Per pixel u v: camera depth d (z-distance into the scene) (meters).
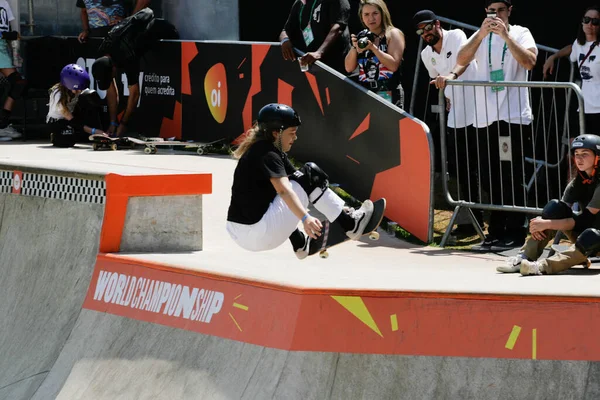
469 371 15.28
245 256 21.14
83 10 36.59
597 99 24.00
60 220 22.88
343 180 26.20
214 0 33.03
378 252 22.09
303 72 27.52
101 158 31.14
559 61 27.14
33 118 38.69
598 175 18.38
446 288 15.73
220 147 31.97
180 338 17.70
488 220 25.11
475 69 22.83
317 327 15.49
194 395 16.38
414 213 23.41
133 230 21.22
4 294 23.58
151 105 34.94
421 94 29.69
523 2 28.45
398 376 15.27
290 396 15.13
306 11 27.97
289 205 16.80
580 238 17.64
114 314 19.62
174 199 21.59
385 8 25.16
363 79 25.94
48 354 20.41
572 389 15.13
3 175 25.09
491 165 22.59
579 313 15.49
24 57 38.56
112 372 18.25
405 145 23.47
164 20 34.38
